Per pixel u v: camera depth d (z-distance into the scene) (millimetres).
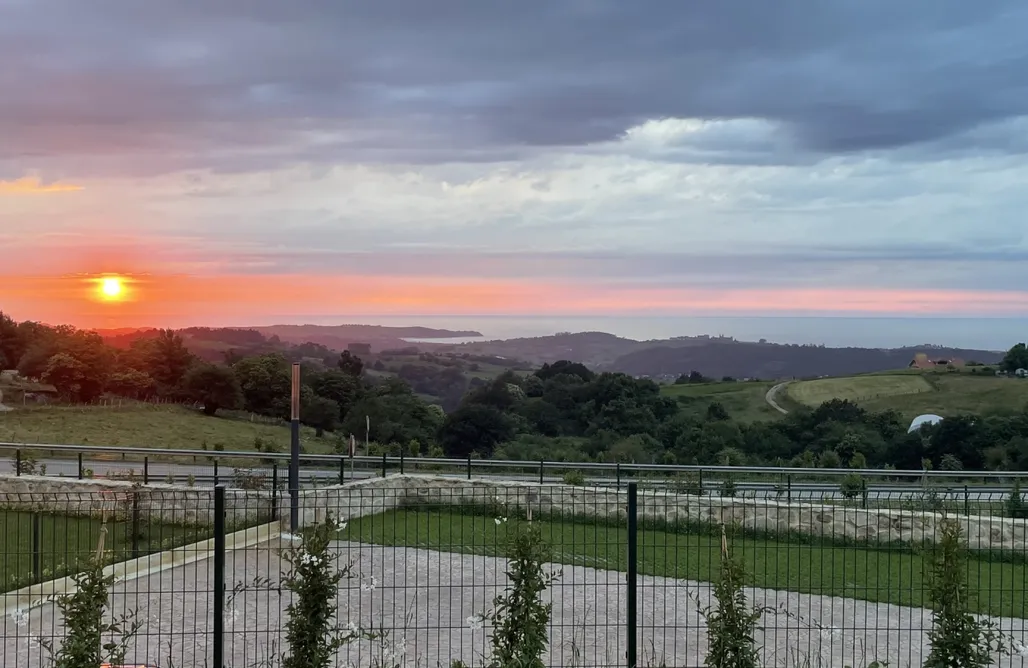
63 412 49031
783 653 8227
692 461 37062
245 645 7668
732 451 37438
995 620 9391
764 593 9531
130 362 60469
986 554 13391
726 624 6266
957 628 6160
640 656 7988
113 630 6309
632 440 43406
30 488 16219
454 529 13594
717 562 11789
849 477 18656
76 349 57531
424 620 9078
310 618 6258
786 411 50531
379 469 23219
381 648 7836
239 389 57344
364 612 9289
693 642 8562
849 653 8273
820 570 10789
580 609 9602
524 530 6883
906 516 13578
